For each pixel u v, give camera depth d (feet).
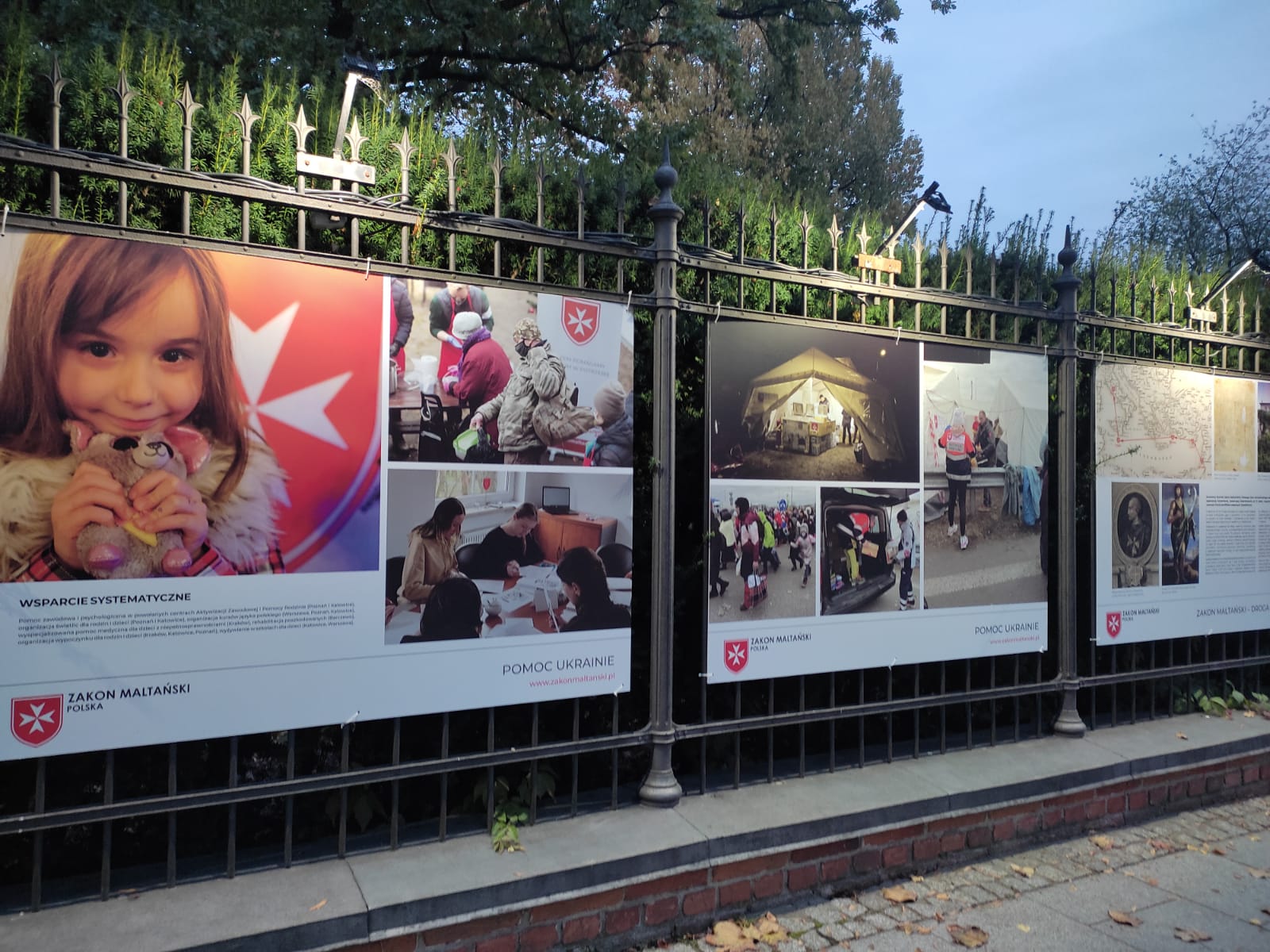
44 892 9.93
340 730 12.41
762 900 12.25
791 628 14.10
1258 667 21.25
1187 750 16.81
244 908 9.59
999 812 14.51
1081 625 19.01
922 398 15.46
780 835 12.31
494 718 12.16
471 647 11.49
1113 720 18.01
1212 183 48.14
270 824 12.40
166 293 9.78
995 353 16.30
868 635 14.82
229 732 10.05
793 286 15.85
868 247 16.81
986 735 17.29
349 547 10.70
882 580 14.94
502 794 12.35
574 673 12.23
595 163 15.48
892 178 86.33
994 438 16.22
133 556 9.57
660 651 13.00
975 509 15.98
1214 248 46.68
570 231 13.29
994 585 16.19
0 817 9.15
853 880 13.02
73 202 10.71
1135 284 19.06
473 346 11.53
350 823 12.36
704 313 13.48
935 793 13.88
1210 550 19.39
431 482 11.22
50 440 9.23
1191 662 20.43
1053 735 17.39
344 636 10.68
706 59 35.19
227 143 11.39
